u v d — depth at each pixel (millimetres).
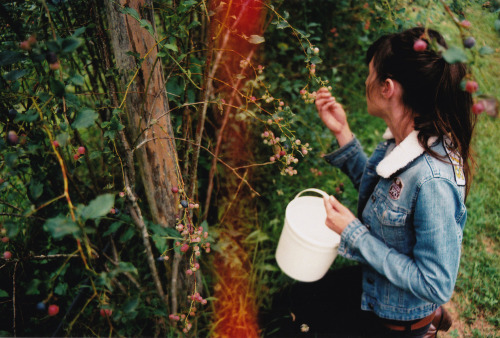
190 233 1413
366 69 3629
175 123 1731
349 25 3262
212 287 2033
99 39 1309
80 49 1595
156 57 1184
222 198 2295
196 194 1887
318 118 2758
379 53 1292
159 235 1396
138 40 1233
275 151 1535
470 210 2787
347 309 1707
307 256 1634
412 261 1281
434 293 1209
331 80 3033
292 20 2754
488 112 883
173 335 1726
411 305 1403
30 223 1603
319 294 1803
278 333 1781
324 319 1731
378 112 1389
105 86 1660
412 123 1279
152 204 1544
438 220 1170
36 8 1230
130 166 1326
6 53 1029
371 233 1438
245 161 2336
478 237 2650
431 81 1176
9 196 1474
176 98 1522
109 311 1081
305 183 2609
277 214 2418
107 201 792
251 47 2045
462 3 1587
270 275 2232
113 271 894
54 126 1180
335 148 2674
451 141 1223
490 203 2854
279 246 1777
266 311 2008
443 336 2150
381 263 1313
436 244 1180
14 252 1562
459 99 1188
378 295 1471
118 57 1269
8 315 1659
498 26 981
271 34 2562
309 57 1400
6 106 1301
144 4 1221
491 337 2135
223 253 1968
